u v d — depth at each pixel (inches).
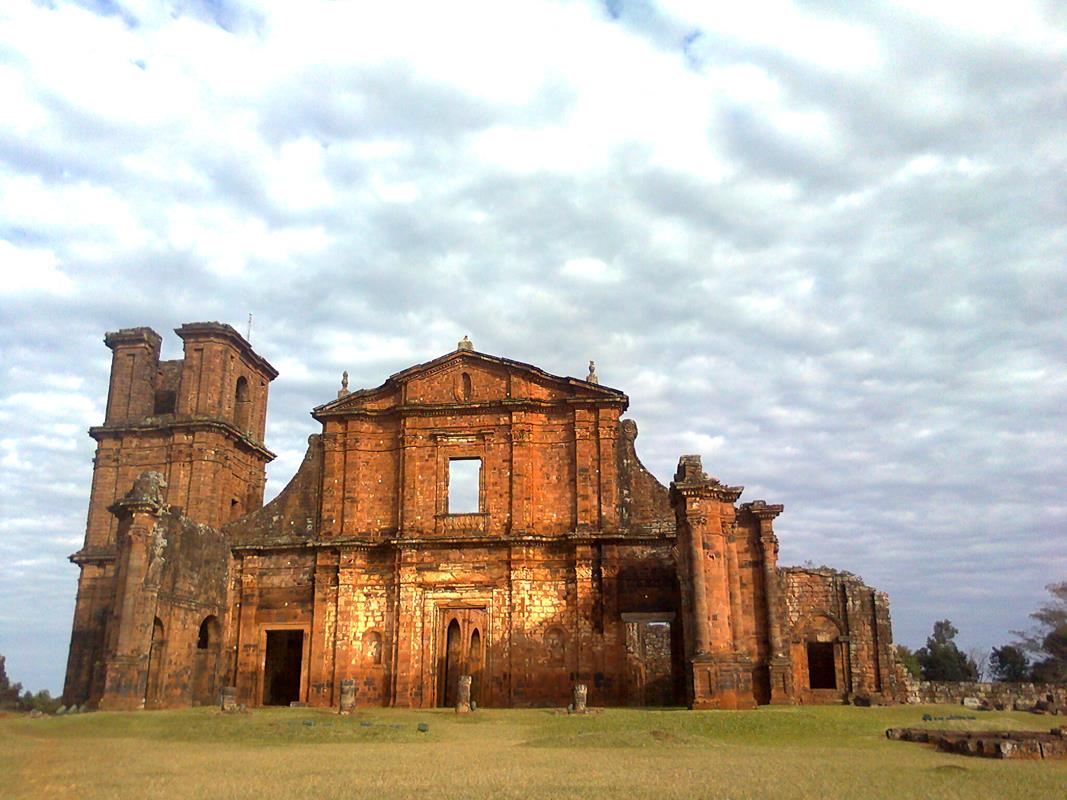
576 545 1836.9
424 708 1740.9
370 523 1967.3
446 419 1983.3
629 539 1819.6
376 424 2031.3
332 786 682.8
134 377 2098.9
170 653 1668.3
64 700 1817.2
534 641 1813.5
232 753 945.5
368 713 1498.5
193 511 1947.6
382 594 1913.1
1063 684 2797.7
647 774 761.6
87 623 1920.5
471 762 863.1
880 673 1834.4
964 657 3548.2
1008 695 1946.4
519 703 1772.9
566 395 1967.3
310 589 1943.9
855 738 1134.4
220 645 1897.1
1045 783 696.4
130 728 1104.2
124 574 1521.9
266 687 2027.6
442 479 1952.5
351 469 1991.9
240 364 2183.8
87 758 746.2
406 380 2026.3
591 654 1771.7
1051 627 3169.3
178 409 2038.6
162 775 711.7
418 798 624.4
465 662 1887.3
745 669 1477.6
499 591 1859.0
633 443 1931.6
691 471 1562.5
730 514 1577.3
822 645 1988.2
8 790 596.1
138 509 1546.5
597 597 1806.1
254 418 2245.3
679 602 1784.0
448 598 1870.1
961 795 636.1
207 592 1843.0
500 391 1991.9
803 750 997.2
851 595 1873.8
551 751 983.6
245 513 2118.6
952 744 976.3
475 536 1875.0
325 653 1881.2
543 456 1940.2
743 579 1752.0
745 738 1137.4
